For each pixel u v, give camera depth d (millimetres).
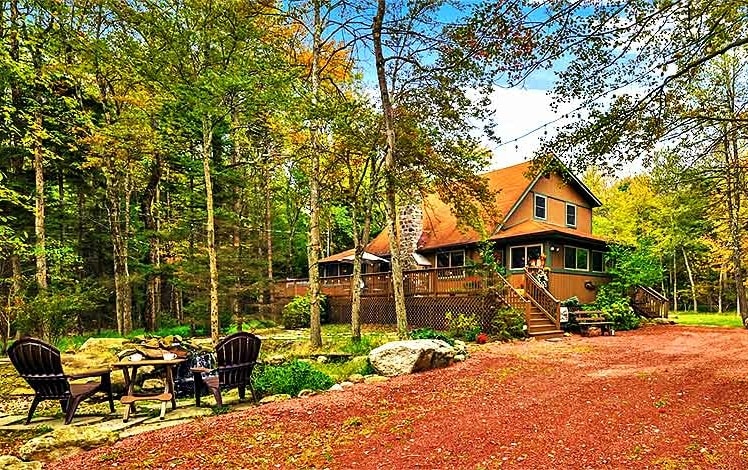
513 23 5832
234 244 16906
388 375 8906
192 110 11766
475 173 13594
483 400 6703
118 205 18781
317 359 11336
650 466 4223
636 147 7211
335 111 12188
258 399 7520
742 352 10922
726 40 6660
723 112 9703
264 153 20750
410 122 12539
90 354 8578
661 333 16312
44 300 11406
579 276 20328
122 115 14812
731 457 4414
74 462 4543
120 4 10656
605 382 7754
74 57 13086
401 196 14906
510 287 15391
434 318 16953
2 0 11320
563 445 4773
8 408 7383
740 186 16047
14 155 14102
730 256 23344
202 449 4859
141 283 19188
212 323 11648
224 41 11227
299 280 22766
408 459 4473
